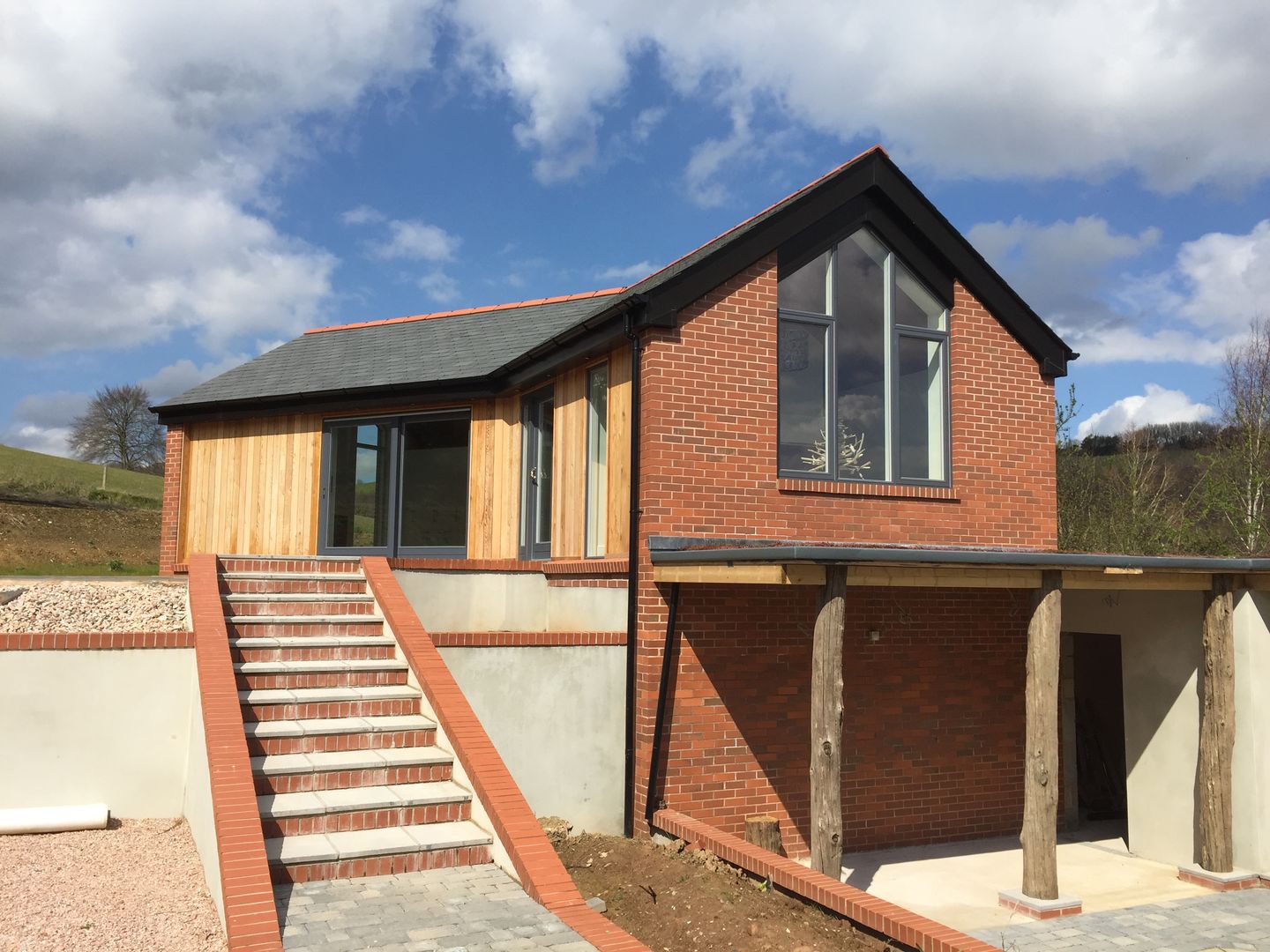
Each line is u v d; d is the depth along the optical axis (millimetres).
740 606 8922
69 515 24906
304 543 13273
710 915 6223
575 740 8430
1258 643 8797
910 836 9641
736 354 9062
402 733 7016
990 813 10102
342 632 8430
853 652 9508
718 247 8953
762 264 9297
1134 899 8156
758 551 7137
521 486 12008
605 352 9734
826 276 9906
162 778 7426
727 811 8688
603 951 4531
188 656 7578
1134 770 9805
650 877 7098
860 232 10156
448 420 12898
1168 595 9539
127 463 47938
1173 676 9453
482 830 6156
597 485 9961
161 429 48719
